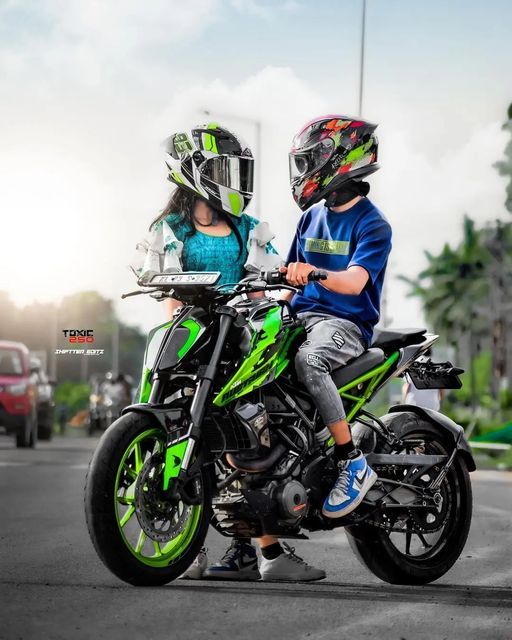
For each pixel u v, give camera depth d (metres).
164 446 6.98
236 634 5.86
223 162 7.93
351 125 7.75
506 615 6.48
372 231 7.75
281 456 7.20
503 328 84.62
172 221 8.05
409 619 6.32
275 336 7.22
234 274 8.12
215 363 7.03
